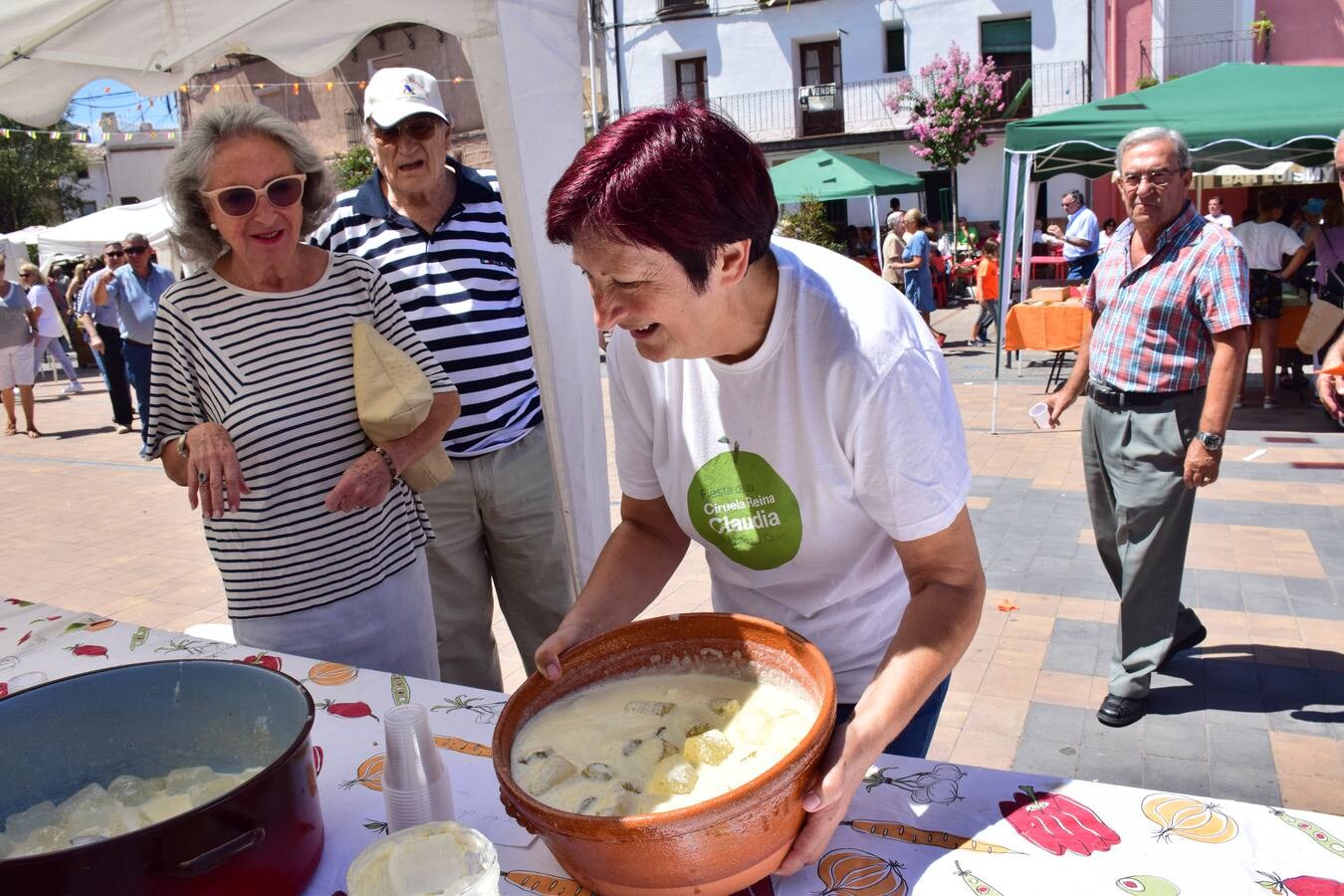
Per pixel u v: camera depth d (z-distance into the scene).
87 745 1.25
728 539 1.37
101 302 9.30
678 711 1.20
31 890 0.88
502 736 1.10
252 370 1.93
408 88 2.51
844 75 20.67
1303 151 6.68
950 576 1.18
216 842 0.95
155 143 26.72
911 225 11.56
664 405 1.32
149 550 5.47
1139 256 2.93
